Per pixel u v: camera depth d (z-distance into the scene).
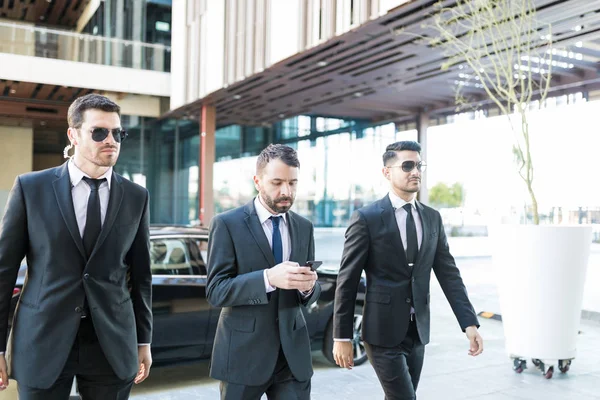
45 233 2.09
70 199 2.13
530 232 4.98
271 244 2.42
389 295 2.88
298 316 2.39
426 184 22.09
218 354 2.37
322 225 23.81
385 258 2.90
